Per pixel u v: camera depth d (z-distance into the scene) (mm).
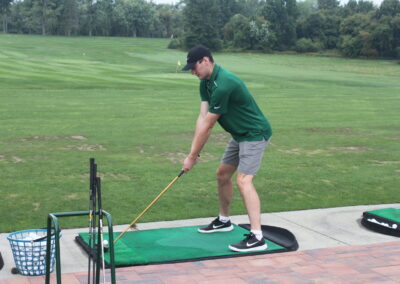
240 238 5297
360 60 88250
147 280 4109
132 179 8094
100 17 129375
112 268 3123
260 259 4672
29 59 53625
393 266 4500
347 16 114500
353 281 4148
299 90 30219
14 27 135750
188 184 7848
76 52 73062
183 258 4637
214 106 4965
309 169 9242
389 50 92562
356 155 10852
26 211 6211
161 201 6836
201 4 95062
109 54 73062
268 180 8273
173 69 50781
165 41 114250
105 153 10359
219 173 5445
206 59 4934
